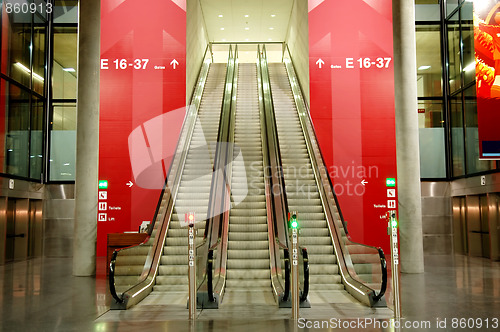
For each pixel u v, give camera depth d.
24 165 13.52
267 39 22.25
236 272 8.35
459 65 14.30
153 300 7.15
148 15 13.33
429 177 14.77
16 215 13.35
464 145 13.70
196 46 16.42
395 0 10.51
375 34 13.07
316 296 7.39
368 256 7.32
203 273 7.62
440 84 15.26
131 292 6.78
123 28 13.26
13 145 12.86
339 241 8.85
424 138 14.96
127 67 13.16
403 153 10.23
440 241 14.41
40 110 14.75
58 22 15.20
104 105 13.02
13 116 12.86
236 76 17.69
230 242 9.10
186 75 13.38
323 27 13.15
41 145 14.70
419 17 15.38
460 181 13.93
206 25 20.16
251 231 9.60
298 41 16.45
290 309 6.38
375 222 12.49
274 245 8.56
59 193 14.52
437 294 7.29
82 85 10.24
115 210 12.71
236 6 17.94
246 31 20.98
